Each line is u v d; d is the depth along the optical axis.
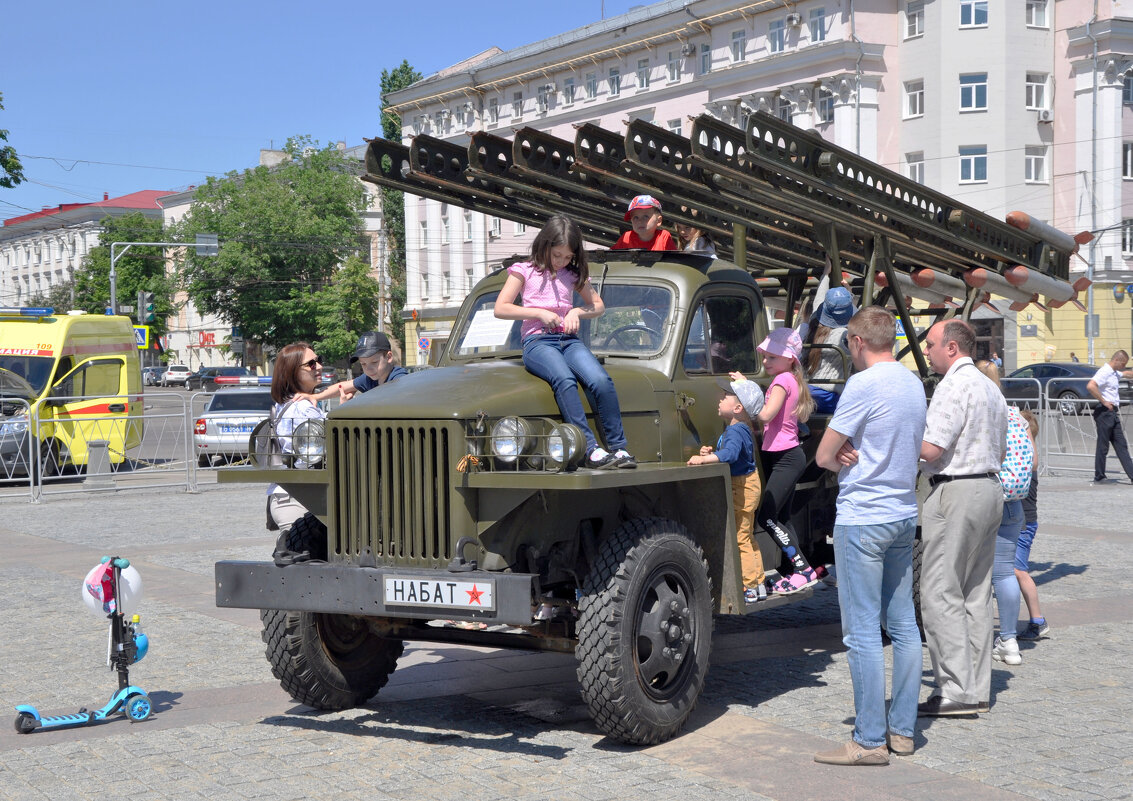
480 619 4.77
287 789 4.66
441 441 4.98
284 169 68.25
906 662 5.02
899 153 41.12
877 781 4.65
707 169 6.14
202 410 21.98
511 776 4.79
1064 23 39.91
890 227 7.68
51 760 5.09
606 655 5.01
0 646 7.45
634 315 6.33
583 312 5.55
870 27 40.53
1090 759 4.91
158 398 19.25
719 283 6.59
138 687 6.16
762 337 6.91
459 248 59.41
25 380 19.33
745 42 44.09
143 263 84.25
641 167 6.17
